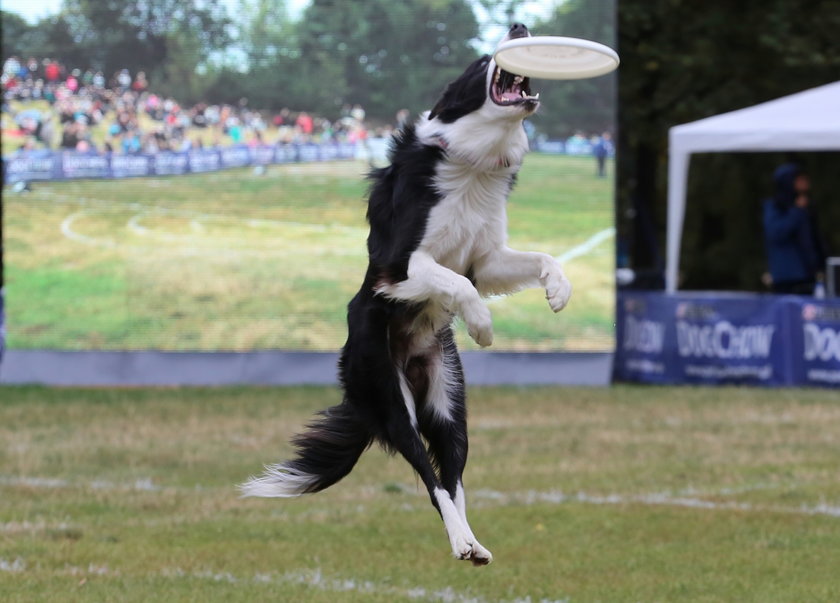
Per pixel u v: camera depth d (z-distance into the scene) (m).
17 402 14.73
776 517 8.80
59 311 16.22
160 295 16.22
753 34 23.33
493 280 6.07
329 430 6.04
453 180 5.83
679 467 10.82
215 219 16.09
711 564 7.57
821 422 13.20
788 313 15.83
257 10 15.88
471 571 7.44
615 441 12.20
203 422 13.42
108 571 7.34
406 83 15.91
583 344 16.39
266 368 16.31
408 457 5.81
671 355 16.59
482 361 16.48
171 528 8.57
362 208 16.05
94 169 15.99
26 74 15.87
